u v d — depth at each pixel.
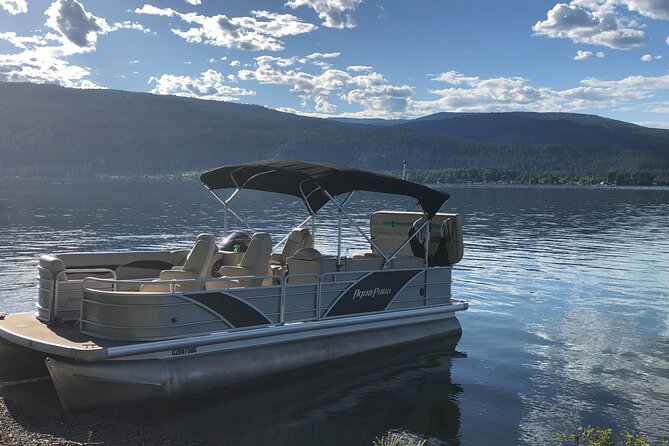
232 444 7.74
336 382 10.27
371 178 10.77
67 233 36.88
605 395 10.04
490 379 10.72
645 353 12.61
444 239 13.02
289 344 10.27
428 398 9.66
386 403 9.40
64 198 89.56
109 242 32.03
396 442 7.62
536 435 8.37
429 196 11.67
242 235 12.16
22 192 113.62
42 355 9.71
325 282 10.84
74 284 9.73
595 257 28.58
